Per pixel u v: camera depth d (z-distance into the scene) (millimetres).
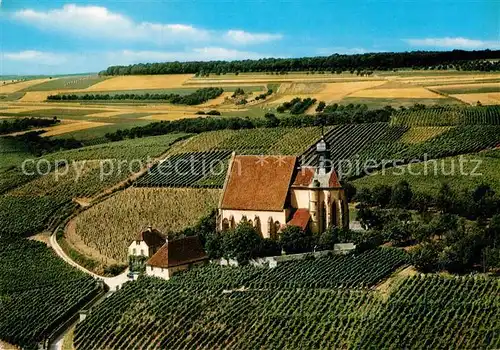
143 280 144750
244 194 163125
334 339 113000
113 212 199625
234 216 163250
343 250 149875
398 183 185500
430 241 151000
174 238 162625
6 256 174875
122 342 123875
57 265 166750
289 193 160125
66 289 150500
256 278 137125
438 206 177500
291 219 158375
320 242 150750
